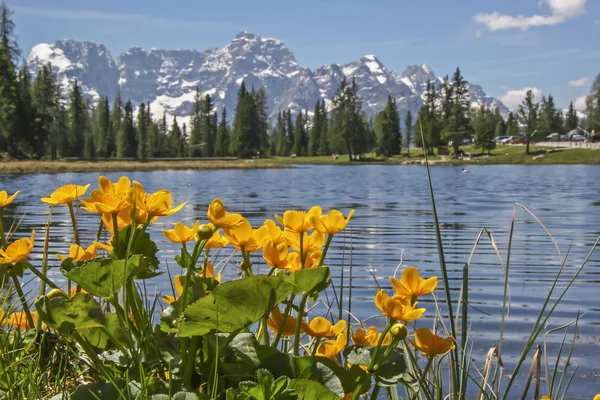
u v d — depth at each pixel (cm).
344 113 9481
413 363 175
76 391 119
